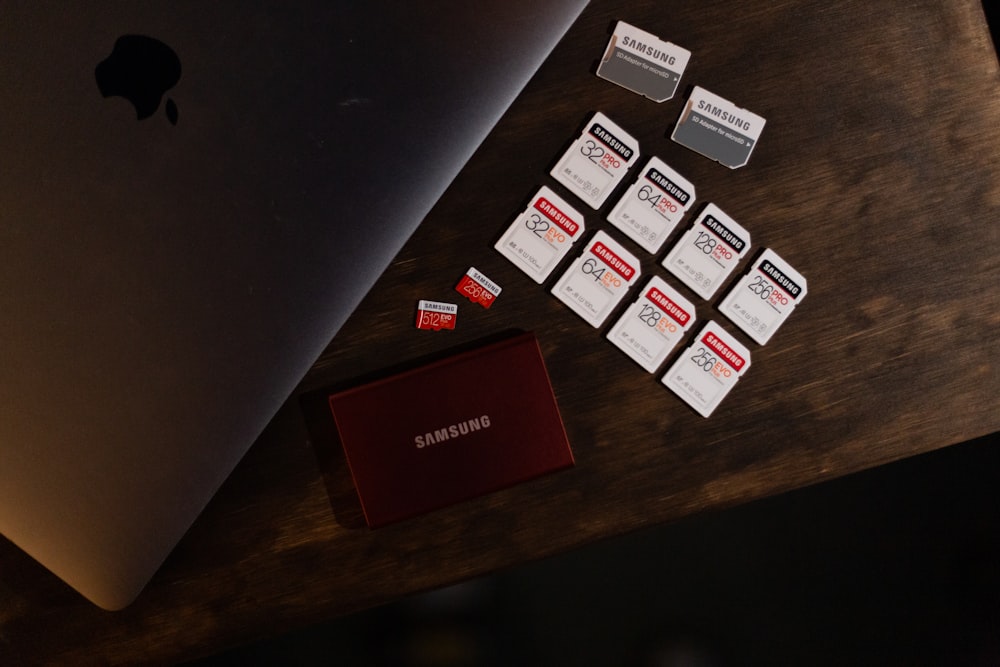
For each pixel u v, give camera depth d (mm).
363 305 786
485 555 786
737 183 798
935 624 1429
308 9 658
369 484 762
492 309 791
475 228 789
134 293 664
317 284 707
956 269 808
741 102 800
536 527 788
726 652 1439
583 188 789
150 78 639
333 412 758
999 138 811
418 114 697
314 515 783
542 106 792
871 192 805
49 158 630
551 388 770
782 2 801
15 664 775
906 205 807
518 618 1446
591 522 789
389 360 785
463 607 1439
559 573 1452
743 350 795
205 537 778
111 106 635
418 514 767
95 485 691
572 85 792
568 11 705
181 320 679
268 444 782
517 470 769
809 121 802
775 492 797
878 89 806
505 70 708
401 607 1442
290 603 782
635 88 792
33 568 786
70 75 625
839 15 803
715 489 793
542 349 791
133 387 680
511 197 792
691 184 793
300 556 782
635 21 795
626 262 790
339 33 667
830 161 803
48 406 666
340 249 706
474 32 689
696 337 794
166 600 775
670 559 1456
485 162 791
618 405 792
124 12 625
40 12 613
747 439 796
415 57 685
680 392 791
